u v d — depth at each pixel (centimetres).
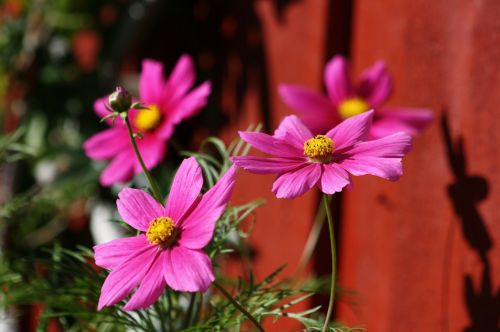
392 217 69
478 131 60
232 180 48
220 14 105
